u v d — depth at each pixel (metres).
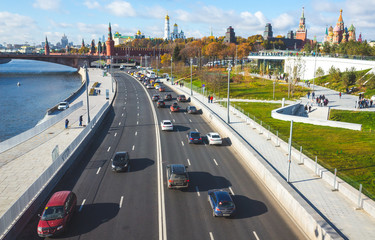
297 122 43.72
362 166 26.50
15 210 18.33
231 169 28.45
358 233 16.59
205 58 162.62
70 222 19.14
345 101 57.47
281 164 27.27
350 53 100.38
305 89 74.00
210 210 20.81
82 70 168.75
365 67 77.19
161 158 31.23
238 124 43.28
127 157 28.52
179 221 19.38
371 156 28.95
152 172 27.47
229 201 19.69
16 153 31.50
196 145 36.00
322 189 22.14
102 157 31.53
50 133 40.03
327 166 25.05
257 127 40.00
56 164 25.72
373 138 35.22
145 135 40.22
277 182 22.83
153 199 22.33
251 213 20.45
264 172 25.56
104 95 77.38
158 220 19.45
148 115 53.84
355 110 48.88
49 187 23.45
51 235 17.38
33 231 18.31
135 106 63.00
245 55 149.62
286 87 77.50
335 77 78.31
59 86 132.75
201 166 29.12
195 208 21.08
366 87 68.06
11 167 27.44
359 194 19.41
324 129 39.69
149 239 17.42
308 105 53.41
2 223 16.67
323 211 18.94
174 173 23.66
